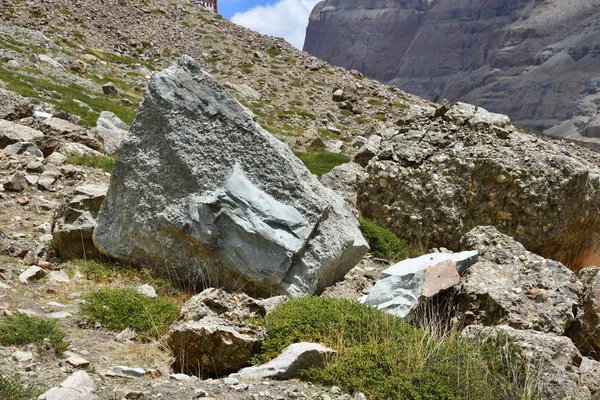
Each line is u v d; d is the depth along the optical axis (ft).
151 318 27.63
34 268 32.35
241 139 34.96
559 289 32.24
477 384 22.48
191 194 34.09
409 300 31.45
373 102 242.17
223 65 260.01
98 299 29.12
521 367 24.52
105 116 108.88
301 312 26.61
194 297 28.86
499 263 35.06
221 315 27.86
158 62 246.88
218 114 35.22
